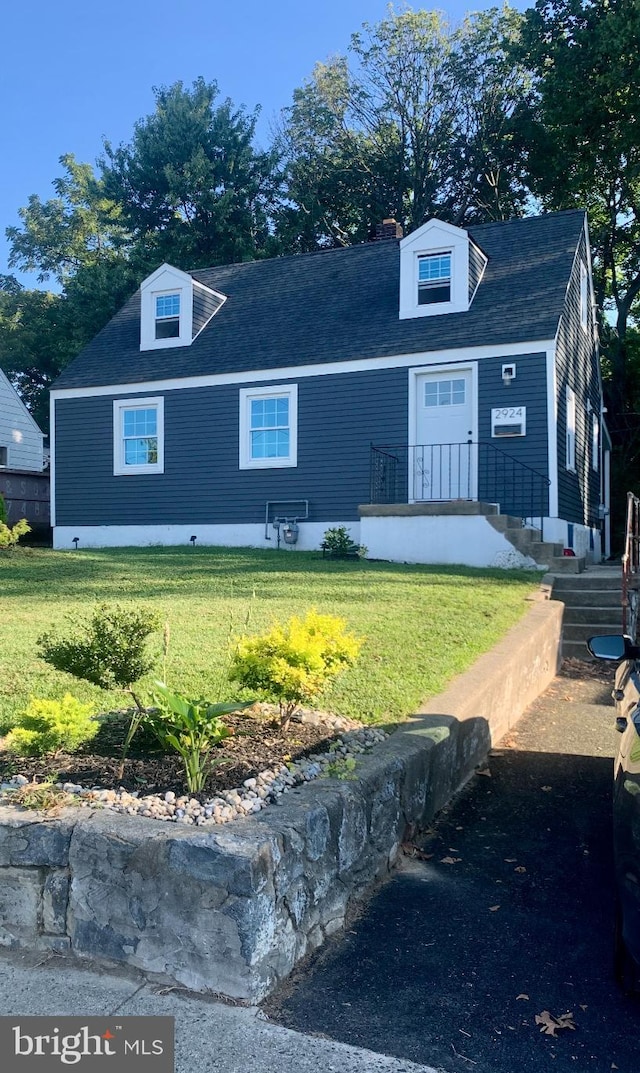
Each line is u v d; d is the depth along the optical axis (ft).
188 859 9.71
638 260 86.07
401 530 41.27
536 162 91.25
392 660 20.06
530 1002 9.64
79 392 57.16
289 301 56.34
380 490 47.44
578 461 52.42
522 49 85.05
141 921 9.96
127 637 13.04
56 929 10.43
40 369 126.62
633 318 91.50
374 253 57.26
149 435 55.16
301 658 13.35
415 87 102.47
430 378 47.21
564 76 79.51
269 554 43.96
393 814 13.37
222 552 45.06
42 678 17.65
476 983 10.02
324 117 106.52
